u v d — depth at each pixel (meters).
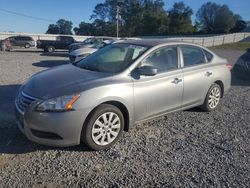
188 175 4.14
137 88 5.07
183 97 5.99
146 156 4.63
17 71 12.12
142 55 5.38
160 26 97.25
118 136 4.93
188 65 6.18
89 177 3.98
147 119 5.40
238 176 4.17
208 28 98.12
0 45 29.81
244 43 53.12
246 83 11.39
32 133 4.41
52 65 15.41
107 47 6.18
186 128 5.89
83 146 4.83
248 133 5.82
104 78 4.86
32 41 33.41
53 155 4.50
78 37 46.72
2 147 4.64
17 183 3.77
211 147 5.08
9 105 6.81
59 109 4.29
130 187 3.79
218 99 7.06
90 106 4.47
